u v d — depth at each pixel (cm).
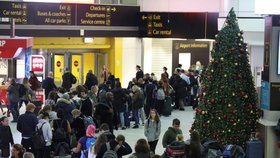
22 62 2202
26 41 2078
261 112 1236
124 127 1841
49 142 1256
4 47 2064
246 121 1195
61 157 1282
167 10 2584
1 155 1290
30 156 960
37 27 2334
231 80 1179
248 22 2403
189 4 2588
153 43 2641
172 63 2669
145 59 2630
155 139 1346
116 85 1820
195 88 2302
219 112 1183
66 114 1452
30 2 2317
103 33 2453
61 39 2508
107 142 1052
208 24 2427
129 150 1059
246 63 1203
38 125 1255
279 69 1203
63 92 1644
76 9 2395
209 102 1192
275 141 1200
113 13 2464
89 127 1168
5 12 2280
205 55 2691
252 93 1211
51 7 2352
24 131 1267
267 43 1221
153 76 2208
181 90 2219
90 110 1495
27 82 1947
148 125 1349
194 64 2678
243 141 1194
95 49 2678
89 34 2427
